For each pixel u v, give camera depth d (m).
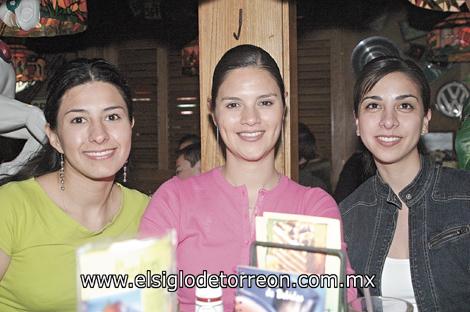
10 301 1.39
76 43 4.65
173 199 1.27
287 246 0.94
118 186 1.51
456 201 1.44
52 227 1.35
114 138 1.28
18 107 2.06
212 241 1.23
